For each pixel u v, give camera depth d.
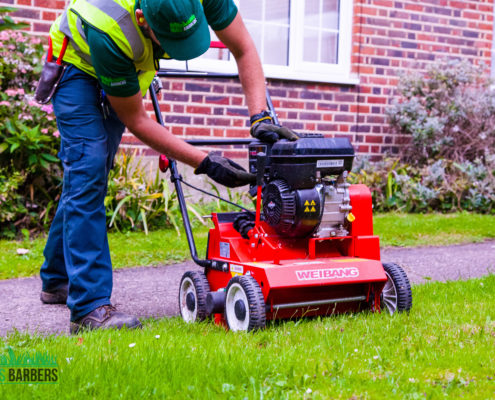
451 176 7.18
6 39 5.52
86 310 2.91
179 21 2.34
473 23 7.96
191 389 1.96
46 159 5.57
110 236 5.46
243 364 2.17
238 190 6.68
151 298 3.81
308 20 7.28
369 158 7.32
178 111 6.46
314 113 7.14
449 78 7.29
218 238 3.16
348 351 2.37
